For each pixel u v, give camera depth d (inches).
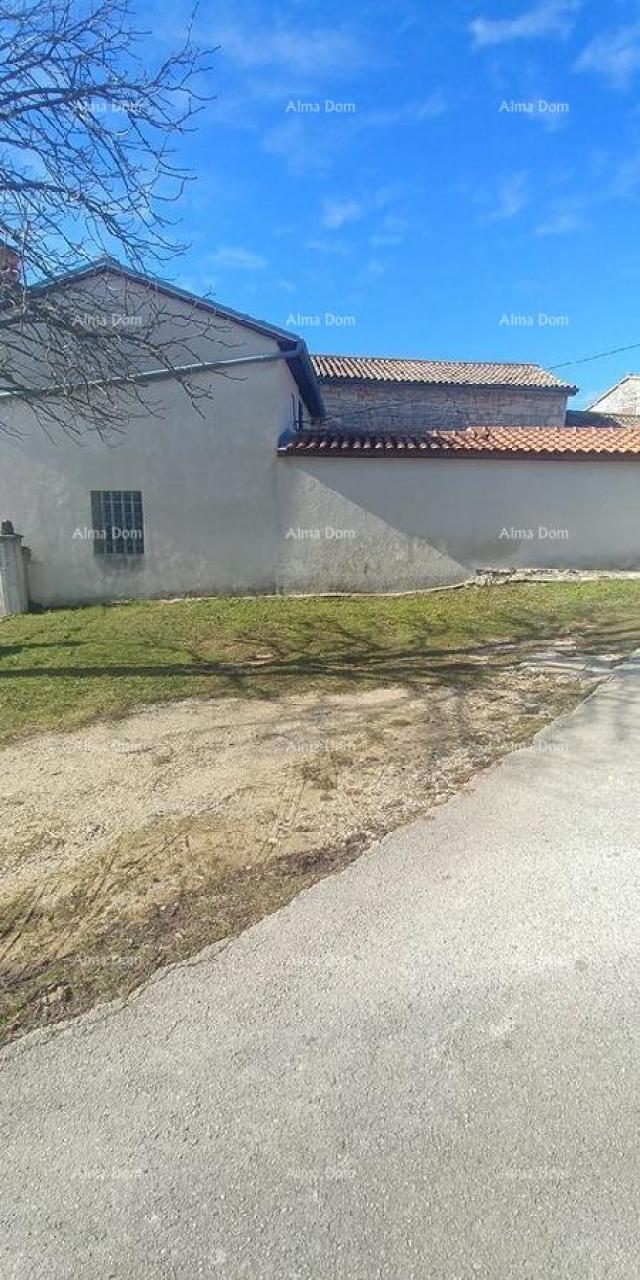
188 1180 58.0
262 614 369.1
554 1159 58.5
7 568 406.3
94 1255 52.1
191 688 219.6
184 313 403.2
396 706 192.7
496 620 327.0
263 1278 50.2
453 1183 56.9
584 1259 50.8
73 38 197.8
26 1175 59.0
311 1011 76.8
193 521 430.9
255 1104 65.2
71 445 425.1
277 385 422.6
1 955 88.4
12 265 221.5
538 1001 77.2
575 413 846.5
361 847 112.4
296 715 187.5
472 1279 49.5
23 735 176.1
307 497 431.5
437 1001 77.7
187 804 131.4
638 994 77.9
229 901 98.5
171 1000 79.1
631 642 265.3
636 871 103.2
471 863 106.4
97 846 115.9
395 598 414.0
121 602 432.1
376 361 810.8
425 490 435.5
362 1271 50.4
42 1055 71.8
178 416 424.2
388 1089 66.2
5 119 197.0
